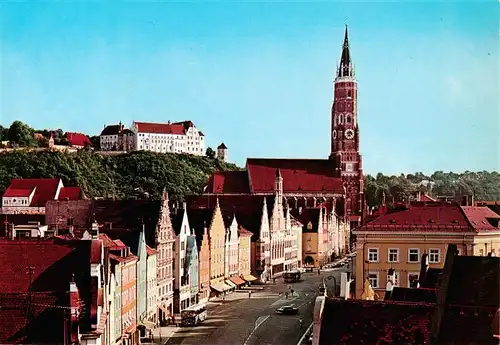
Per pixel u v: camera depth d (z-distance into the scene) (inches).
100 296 2859.3
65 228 5162.4
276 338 4739.2
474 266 2169.0
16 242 2891.2
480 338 2052.2
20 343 2623.0
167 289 5334.6
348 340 2209.6
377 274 4822.8
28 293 2721.5
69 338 2632.9
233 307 6018.7
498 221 4977.9
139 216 5290.4
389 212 5007.4
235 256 7352.4
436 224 4820.4
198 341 4623.5
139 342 4448.8
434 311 2188.7
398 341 2178.9
